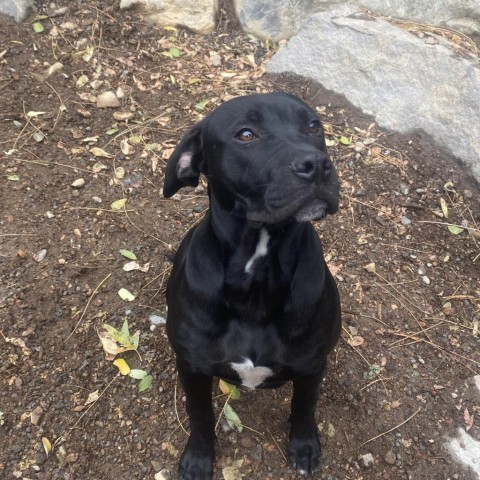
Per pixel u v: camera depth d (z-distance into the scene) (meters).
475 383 0.79
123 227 0.92
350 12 1.22
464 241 0.97
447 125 1.07
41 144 1.01
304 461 0.70
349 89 1.15
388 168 1.05
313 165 0.49
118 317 0.82
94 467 0.69
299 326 0.59
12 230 0.89
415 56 1.12
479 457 0.72
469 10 1.22
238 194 0.55
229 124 0.55
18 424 0.72
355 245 0.94
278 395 0.77
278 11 1.29
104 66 1.16
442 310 0.87
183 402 0.75
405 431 0.74
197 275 0.59
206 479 0.69
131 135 1.05
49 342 0.79
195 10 1.28
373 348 0.82
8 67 1.10
